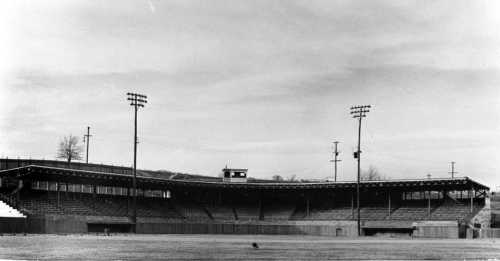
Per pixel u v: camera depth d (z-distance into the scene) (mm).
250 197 121688
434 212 104875
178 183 108625
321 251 44031
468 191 107000
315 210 117812
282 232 112375
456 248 51562
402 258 36719
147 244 53125
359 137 107375
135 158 98500
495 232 98188
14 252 38031
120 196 107750
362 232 107562
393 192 113625
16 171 88062
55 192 97312
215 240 67625
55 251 39656
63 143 144125
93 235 79688
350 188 111688
